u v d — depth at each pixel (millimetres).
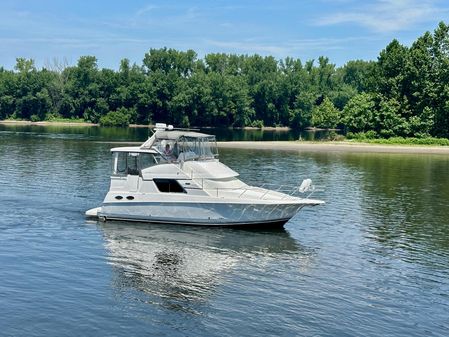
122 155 27531
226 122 164500
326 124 142625
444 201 36625
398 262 22406
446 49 101188
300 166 57656
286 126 172500
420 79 100250
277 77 170750
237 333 15219
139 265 20969
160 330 15289
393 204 35312
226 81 158625
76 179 41625
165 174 27047
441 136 97500
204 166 27438
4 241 23641
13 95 168875
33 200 32625
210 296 17922
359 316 16656
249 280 19609
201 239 25000
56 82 168500
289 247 24219
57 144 77312
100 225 26953
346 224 29141
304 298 17969
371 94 104438
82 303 16969
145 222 27516
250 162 60875
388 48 107500
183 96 153000
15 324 15312
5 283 18422
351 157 71000
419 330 15812
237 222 26891
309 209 33156
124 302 17188
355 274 20688
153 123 159750
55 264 20688
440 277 20594
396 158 70938
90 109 163500
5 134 101125
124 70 164375
